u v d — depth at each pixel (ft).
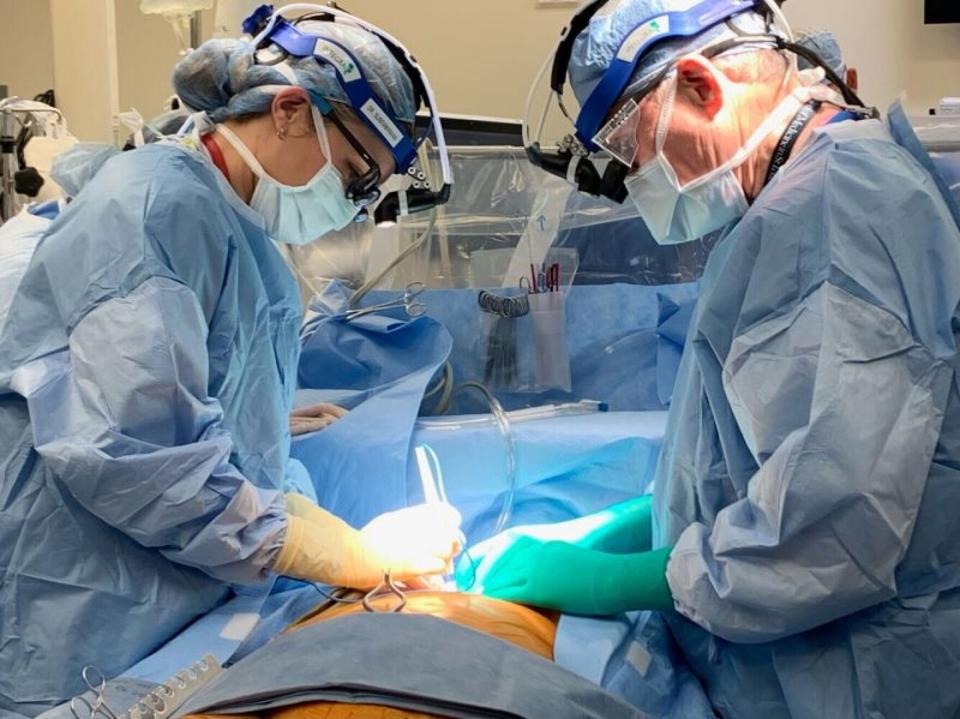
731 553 3.56
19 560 3.87
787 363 3.55
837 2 9.54
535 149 4.44
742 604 3.52
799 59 4.43
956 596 3.57
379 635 3.01
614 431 4.99
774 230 3.71
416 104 4.66
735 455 3.91
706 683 4.08
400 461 4.82
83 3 7.63
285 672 2.84
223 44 4.37
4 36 10.81
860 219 3.50
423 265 6.08
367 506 4.86
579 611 4.00
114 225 3.91
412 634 3.03
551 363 5.81
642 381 5.87
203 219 4.14
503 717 2.70
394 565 4.11
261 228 4.66
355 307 5.98
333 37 4.35
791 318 3.61
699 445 4.07
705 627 3.67
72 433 3.70
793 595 3.42
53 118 7.49
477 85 10.30
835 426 3.31
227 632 3.99
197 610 4.14
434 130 4.81
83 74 7.72
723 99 3.97
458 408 5.77
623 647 3.87
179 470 3.75
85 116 7.78
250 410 4.49
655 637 4.17
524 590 4.08
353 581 4.05
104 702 3.47
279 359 4.89
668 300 5.80
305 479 4.92
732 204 4.16
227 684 2.91
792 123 4.04
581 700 2.93
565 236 5.96
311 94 4.31
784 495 3.34
